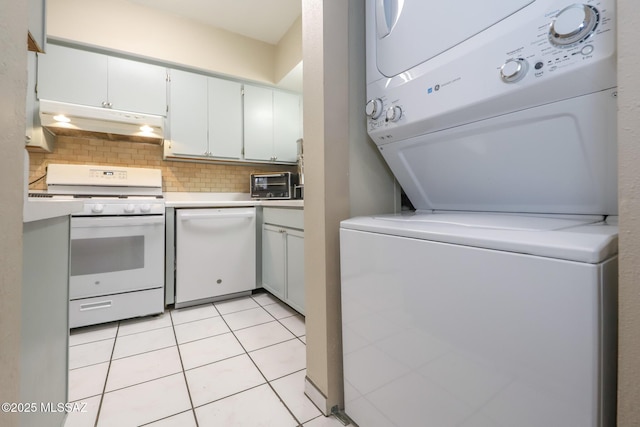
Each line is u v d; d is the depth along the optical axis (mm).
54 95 2037
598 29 537
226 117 2701
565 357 472
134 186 2451
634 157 417
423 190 1168
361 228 892
